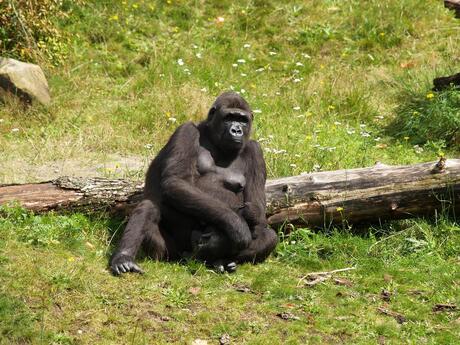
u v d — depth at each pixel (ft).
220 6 139.64
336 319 56.65
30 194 69.87
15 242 62.39
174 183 63.46
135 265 60.95
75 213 70.18
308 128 101.45
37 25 114.93
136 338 52.16
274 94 113.50
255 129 98.99
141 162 91.45
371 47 132.26
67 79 113.80
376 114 108.88
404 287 62.23
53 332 51.62
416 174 71.82
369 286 62.28
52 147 92.84
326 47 131.85
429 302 60.08
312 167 85.35
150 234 63.62
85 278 58.13
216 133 66.69
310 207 70.95
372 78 120.26
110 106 107.76
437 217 72.79
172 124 101.71
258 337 53.26
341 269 65.31
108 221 69.97
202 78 116.78
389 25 136.15
